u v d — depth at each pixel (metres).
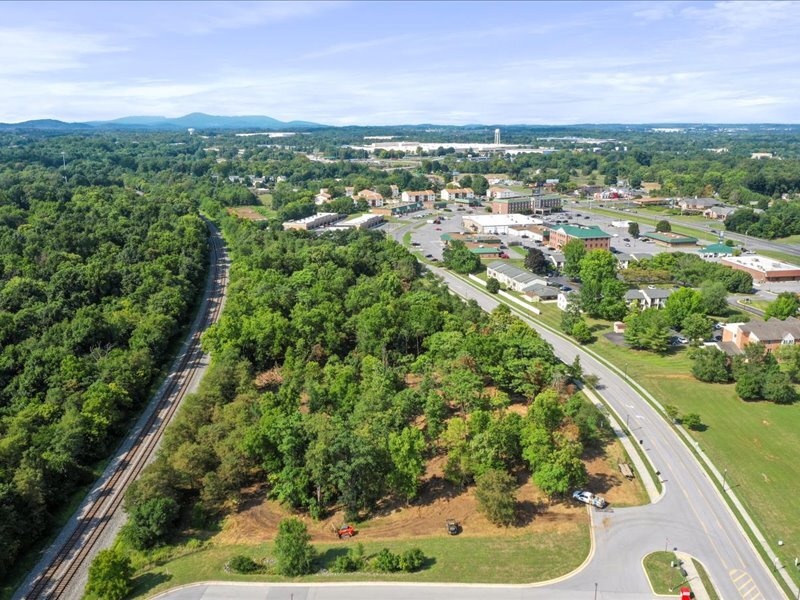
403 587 80.00
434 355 142.62
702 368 142.62
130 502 93.50
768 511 96.31
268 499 102.12
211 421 114.75
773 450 114.25
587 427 114.44
